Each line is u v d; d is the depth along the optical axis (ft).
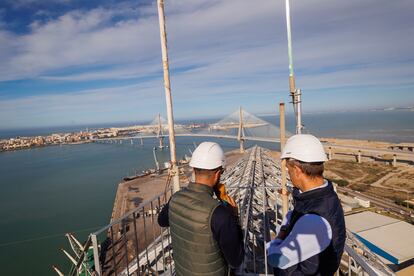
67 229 134.62
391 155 272.10
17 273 94.89
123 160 369.30
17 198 198.70
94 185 228.84
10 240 123.34
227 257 7.04
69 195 200.75
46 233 130.21
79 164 353.92
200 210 7.09
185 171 199.00
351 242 35.83
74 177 267.59
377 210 123.54
